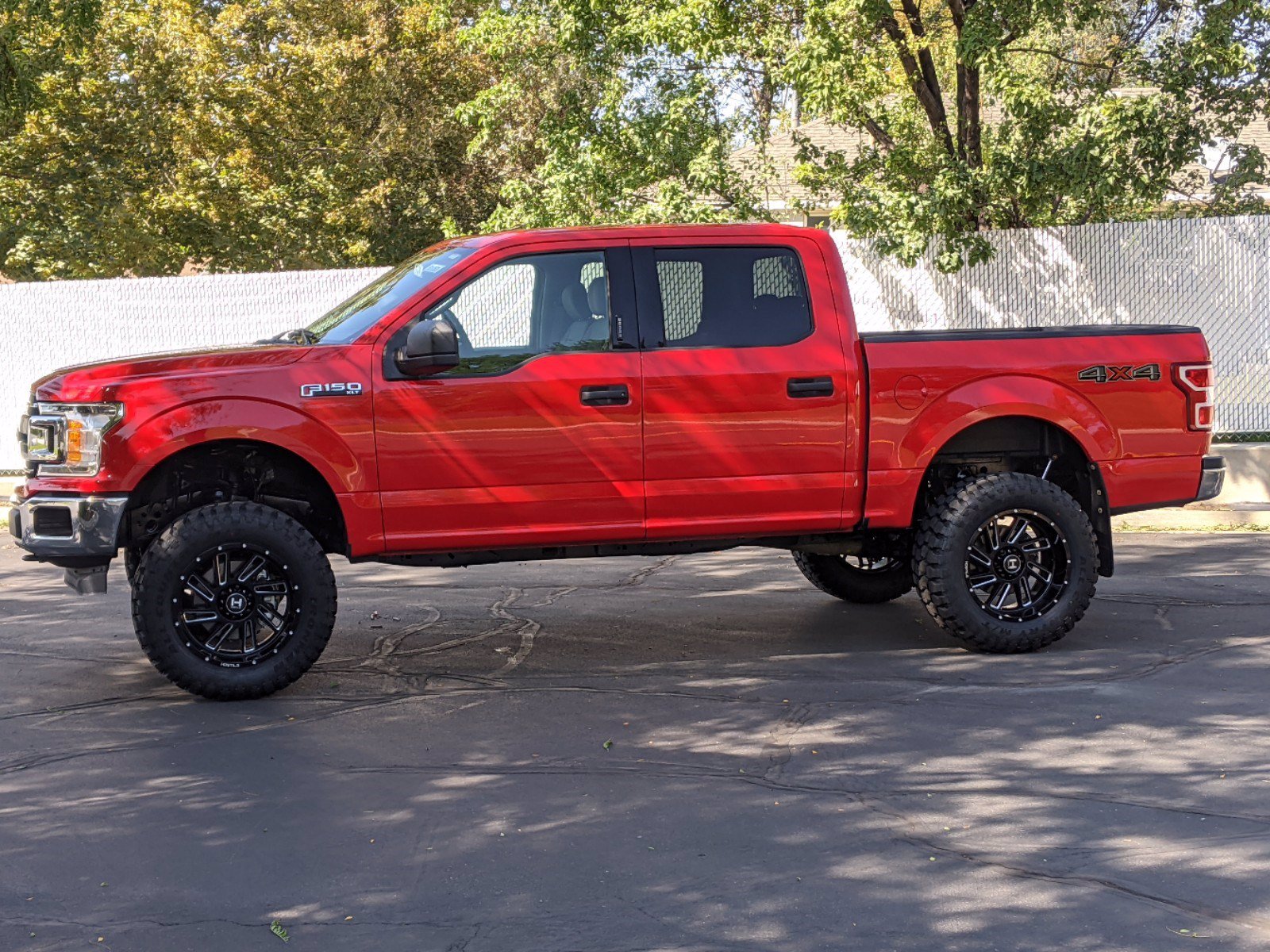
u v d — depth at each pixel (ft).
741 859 14.62
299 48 97.50
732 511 22.94
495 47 52.16
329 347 21.72
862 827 15.53
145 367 21.31
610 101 50.88
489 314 22.25
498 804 16.52
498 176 113.19
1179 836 15.14
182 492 22.77
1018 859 14.52
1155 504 24.36
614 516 22.52
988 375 23.61
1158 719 19.77
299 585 21.45
